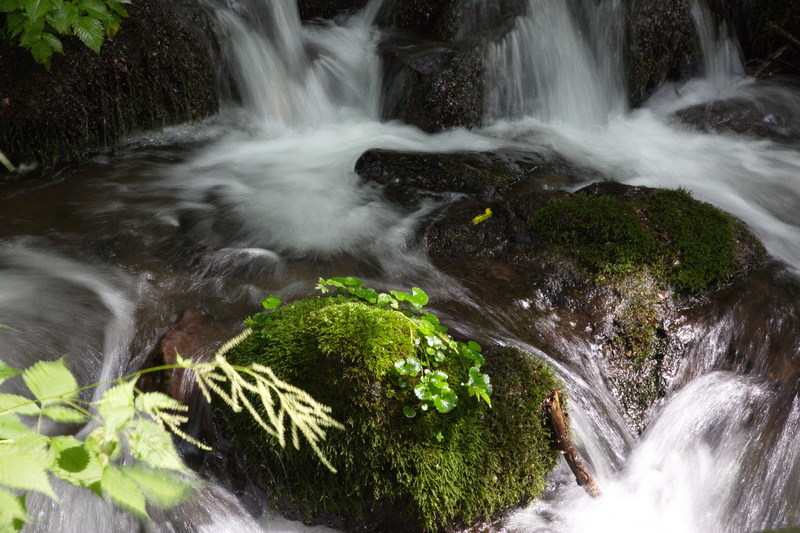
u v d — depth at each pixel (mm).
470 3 7699
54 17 5082
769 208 5699
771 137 7262
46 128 5742
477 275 4273
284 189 5617
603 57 7855
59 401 1280
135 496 1175
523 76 7414
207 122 6770
